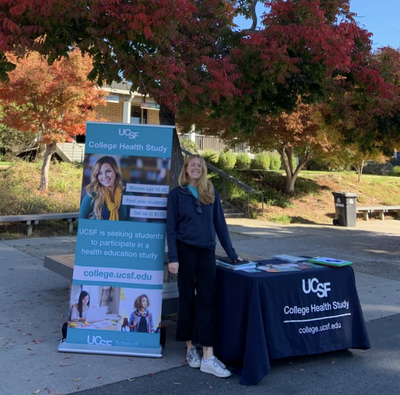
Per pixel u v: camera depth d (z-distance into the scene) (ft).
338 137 33.06
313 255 32.30
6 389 11.60
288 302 13.61
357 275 26.71
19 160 54.24
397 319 18.72
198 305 13.53
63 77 39.47
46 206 38.93
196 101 18.78
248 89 20.71
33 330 15.88
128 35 16.11
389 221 57.98
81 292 14.46
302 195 60.64
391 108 27.40
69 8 15.10
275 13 20.40
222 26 21.86
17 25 14.65
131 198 14.61
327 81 21.88
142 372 13.02
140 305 14.46
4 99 39.75
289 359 14.42
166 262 18.44
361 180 70.85
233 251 14.49
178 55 19.40
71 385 11.98
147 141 14.67
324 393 12.09
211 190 13.82
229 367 13.66
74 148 65.51
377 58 23.17
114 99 72.79
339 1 21.11
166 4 15.72
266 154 79.15
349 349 15.44
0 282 21.95
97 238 14.57
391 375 13.34
